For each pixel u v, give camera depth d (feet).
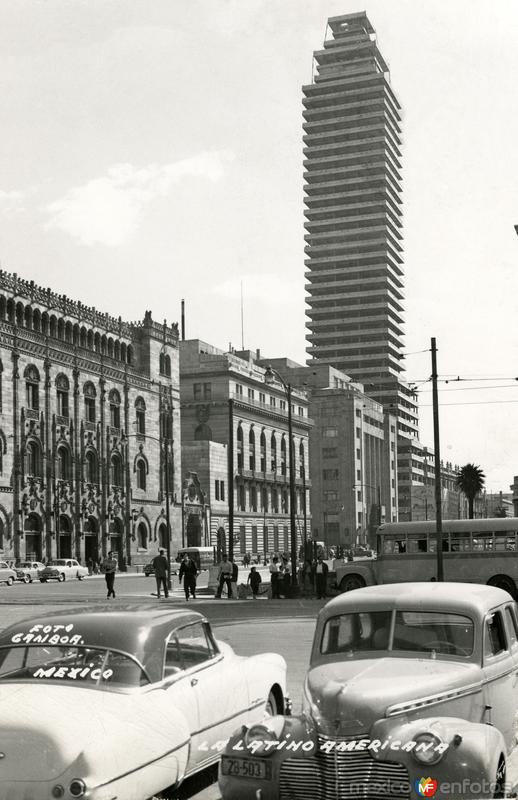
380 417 604.90
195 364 386.93
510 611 31.24
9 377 254.47
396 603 29.04
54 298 281.33
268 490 411.54
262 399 416.67
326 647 29.17
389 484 607.78
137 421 318.24
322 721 24.34
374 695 24.52
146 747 24.56
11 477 251.60
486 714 27.40
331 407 541.34
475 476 480.23
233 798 24.48
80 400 286.87
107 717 24.14
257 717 31.91
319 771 23.75
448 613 28.48
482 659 27.68
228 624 85.97
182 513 338.95
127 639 27.27
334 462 538.06
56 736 22.81
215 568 157.07
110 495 299.17
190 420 382.01
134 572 303.48
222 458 371.15
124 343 321.32
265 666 33.45
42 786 22.21
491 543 124.36
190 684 28.40
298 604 118.93
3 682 26.17
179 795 28.78
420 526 128.16
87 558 287.69
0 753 22.68
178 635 29.09
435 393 125.90
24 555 253.85
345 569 131.03
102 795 22.49
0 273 255.91
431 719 24.41
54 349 275.39
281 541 419.95
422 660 27.68
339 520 533.14
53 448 271.08
